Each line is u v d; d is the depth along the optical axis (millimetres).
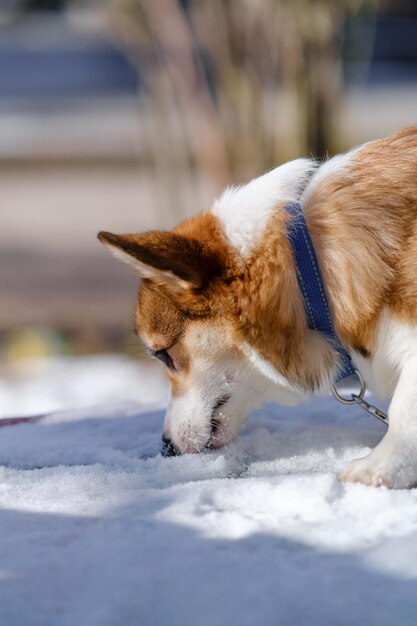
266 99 12391
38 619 3262
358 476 4469
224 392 5008
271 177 4973
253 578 3451
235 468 4898
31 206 20609
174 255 4617
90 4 14508
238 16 12148
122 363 12930
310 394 5051
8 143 25281
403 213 4742
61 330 14008
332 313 4824
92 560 3658
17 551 3768
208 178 13125
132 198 20547
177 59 12820
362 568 3488
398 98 28688
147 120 17641
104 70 35531
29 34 44750
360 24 14438
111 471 4879
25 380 12367
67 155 24031
